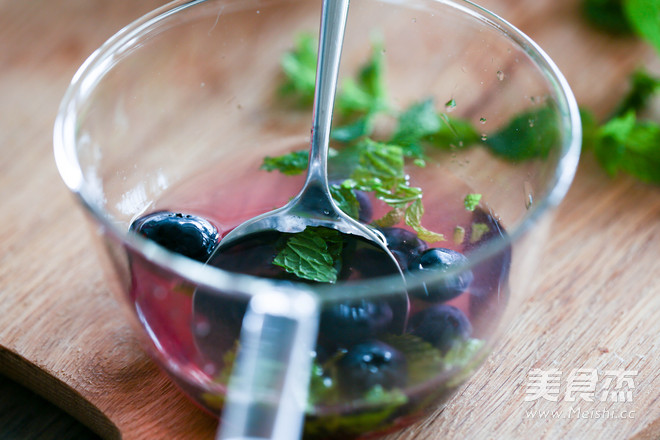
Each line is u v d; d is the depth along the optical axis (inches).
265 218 13.5
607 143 16.0
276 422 10.9
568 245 15.1
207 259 13.2
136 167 14.3
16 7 18.7
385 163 14.7
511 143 14.1
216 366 11.4
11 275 14.6
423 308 11.6
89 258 14.9
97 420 13.3
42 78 17.3
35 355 13.7
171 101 15.0
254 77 16.8
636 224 15.4
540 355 13.7
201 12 14.8
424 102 15.4
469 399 13.2
